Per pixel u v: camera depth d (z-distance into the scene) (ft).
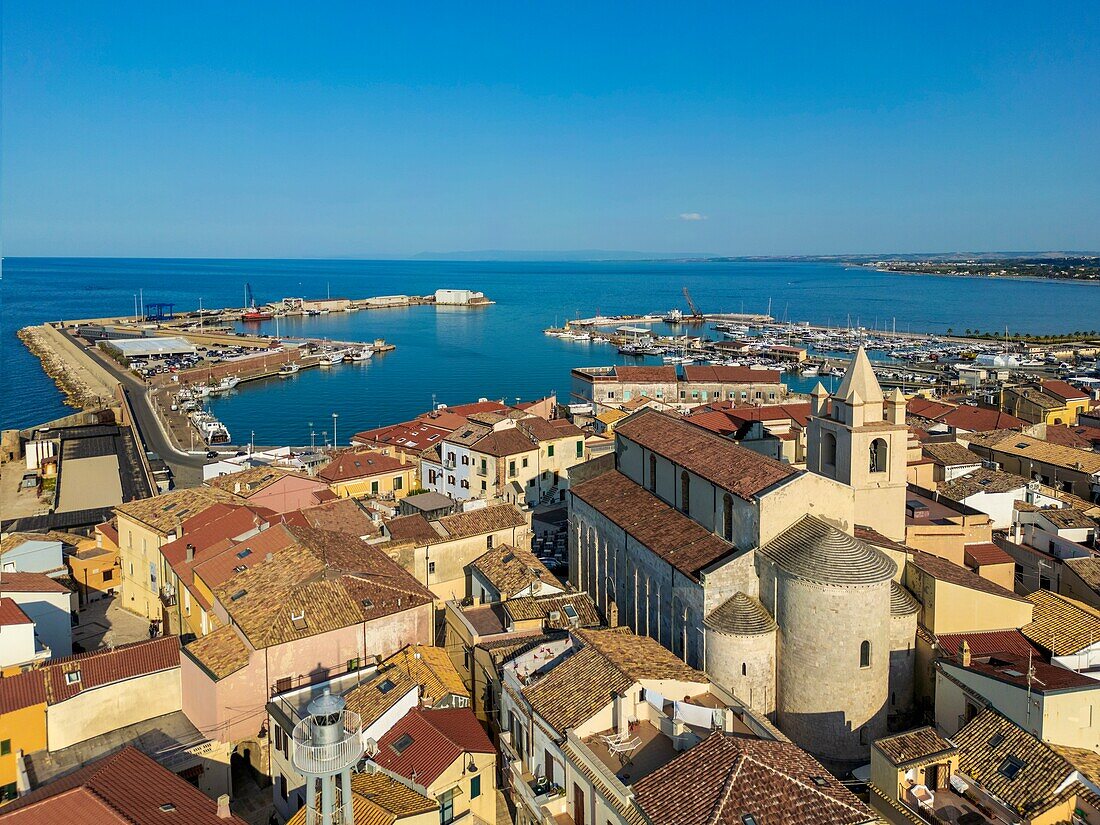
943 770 165.89
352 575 230.07
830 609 195.83
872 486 240.12
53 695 192.85
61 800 140.87
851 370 241.35
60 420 637.71
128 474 472.44
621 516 264.93
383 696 185.57
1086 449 381.40
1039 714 171.73
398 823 149.69
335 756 124.26
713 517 235.40
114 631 281.13
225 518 280.10
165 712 208.64
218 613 230.68
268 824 183.83
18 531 369.50
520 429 449.06
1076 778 157.48
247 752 201.16
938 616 212.64
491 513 300.40
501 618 233.96
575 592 245.24
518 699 179.11
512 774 175.01
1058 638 207.41
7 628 210.59
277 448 552.41
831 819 133.80
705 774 140.15
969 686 190.60
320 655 210.38
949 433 389.19
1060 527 264.93
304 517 292.40
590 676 174.70
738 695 206.49
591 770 150.71
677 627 228.22
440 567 279.28
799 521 214.48
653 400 593.42
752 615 207.72
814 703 200.85
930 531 249.55
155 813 141.49
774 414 411.54
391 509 365.61
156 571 284.82
